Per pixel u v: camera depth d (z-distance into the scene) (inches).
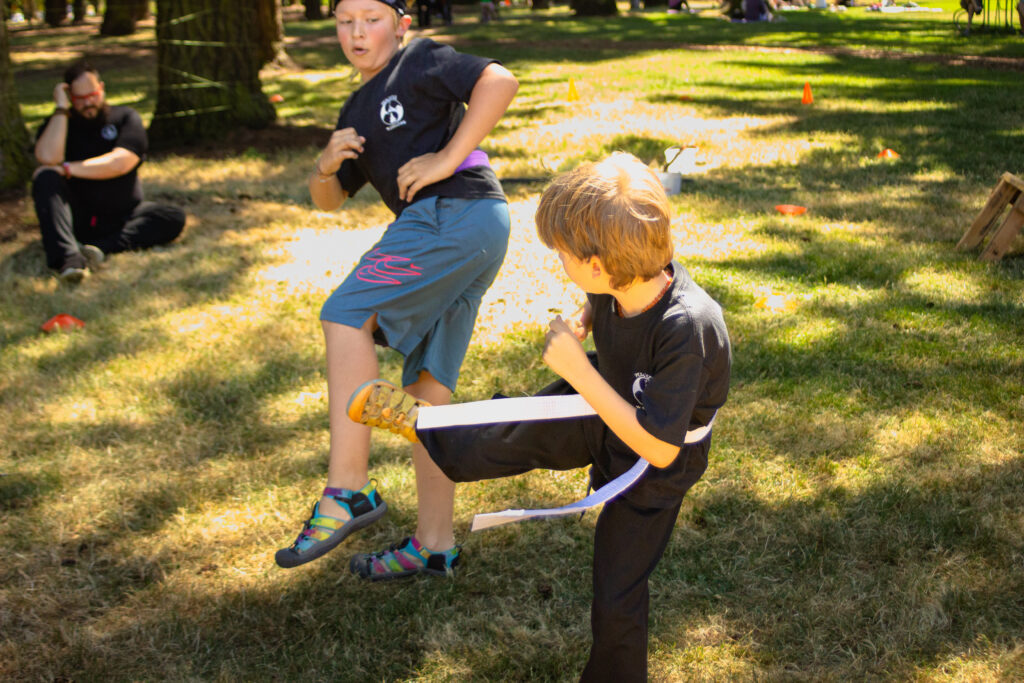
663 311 77.2
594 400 75.4
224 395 166.2
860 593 110.0
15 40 1114.7
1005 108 428.8
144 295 215.6
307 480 139.0
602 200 72.6
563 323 75.1
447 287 101.9
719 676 99.0
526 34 964.6
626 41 869.2
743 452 141.9
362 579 116.6
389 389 80.7
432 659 102.7
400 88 103.4
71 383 170.7
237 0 397.4
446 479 114.5
